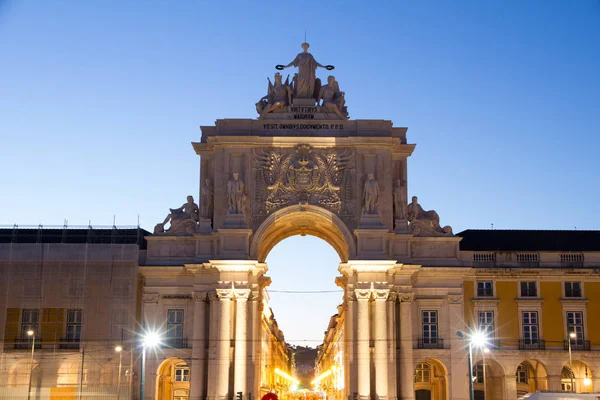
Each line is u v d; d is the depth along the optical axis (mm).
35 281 26906
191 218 27844
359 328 25609
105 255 27125
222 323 25672
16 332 26859
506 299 28047
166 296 27328
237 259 25906
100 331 26672
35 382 26438
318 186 27172
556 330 27844
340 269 26984
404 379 26297
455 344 27203
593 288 28172
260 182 27203
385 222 26984
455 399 26797
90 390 26094
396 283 26953
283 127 27625
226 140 27219
